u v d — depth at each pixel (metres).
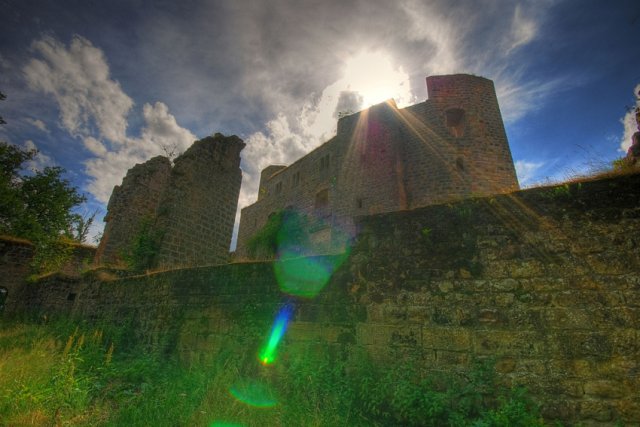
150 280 8.44
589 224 4.21
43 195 20.59
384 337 4.69
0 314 15.33
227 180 14.19
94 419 3.85
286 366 5.21
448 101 20.98
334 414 4.03
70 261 19.97
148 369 6.05
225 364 5.59
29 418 3.59
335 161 25.25
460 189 18.64
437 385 4.11
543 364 3.81
